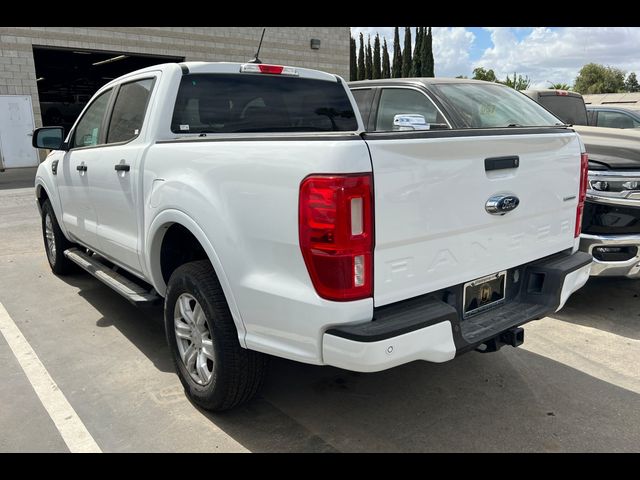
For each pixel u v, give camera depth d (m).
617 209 4.58
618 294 5.27
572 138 3.30
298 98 4.23
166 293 3.26
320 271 2.28
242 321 2.67
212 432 2.94
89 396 3.31
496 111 4.90
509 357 3.88
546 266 3.17
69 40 16.62
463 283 2.76
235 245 2.62
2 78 15.89
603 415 3.12
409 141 2.36
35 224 8.47
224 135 3.73
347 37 22.75
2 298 5.10
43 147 4.77
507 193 2.84
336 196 2.19
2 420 3.04
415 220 2.42
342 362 2.29
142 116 3.66
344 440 2.88
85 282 5.59
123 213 3.74
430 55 42.28
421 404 3.25
